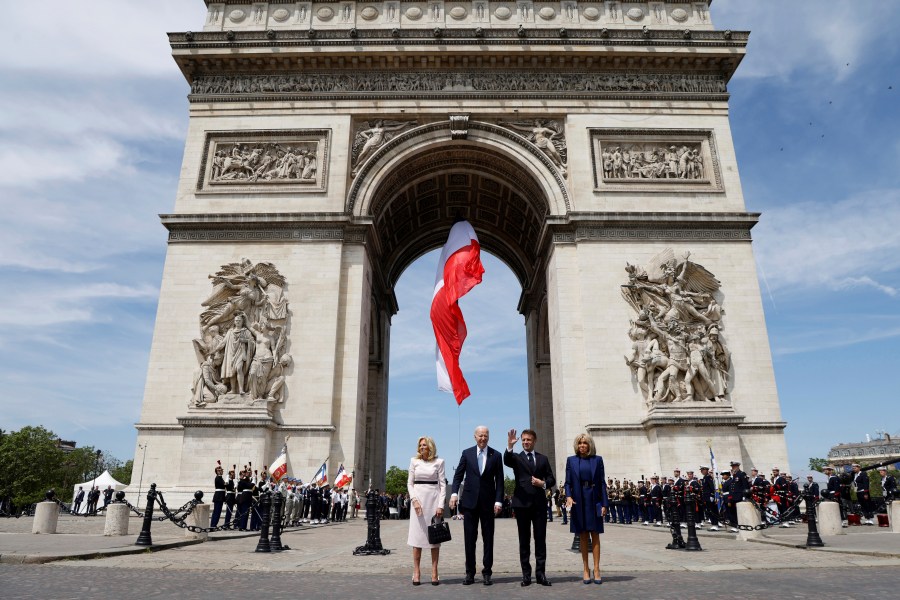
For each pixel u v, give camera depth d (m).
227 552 20.94
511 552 22.53
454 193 63.34
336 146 52.03
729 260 48.78
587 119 52.94
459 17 55.84
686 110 53.31
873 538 23.81
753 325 47.06
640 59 53.84
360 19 55.72
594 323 47.16
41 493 129.25
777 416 44.84
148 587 12.91
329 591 12.88
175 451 43.66
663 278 47.50
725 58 53.78
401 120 53.50
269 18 55.66
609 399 45.41
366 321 50.59
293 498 36.47
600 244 49.06
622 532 32.06
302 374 45.62
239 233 49.09
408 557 20.44
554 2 56.41
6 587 12.42
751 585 13.32
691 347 45.38
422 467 14.86
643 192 50.97
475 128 53.06
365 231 50.09
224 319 46.38
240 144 52.53
